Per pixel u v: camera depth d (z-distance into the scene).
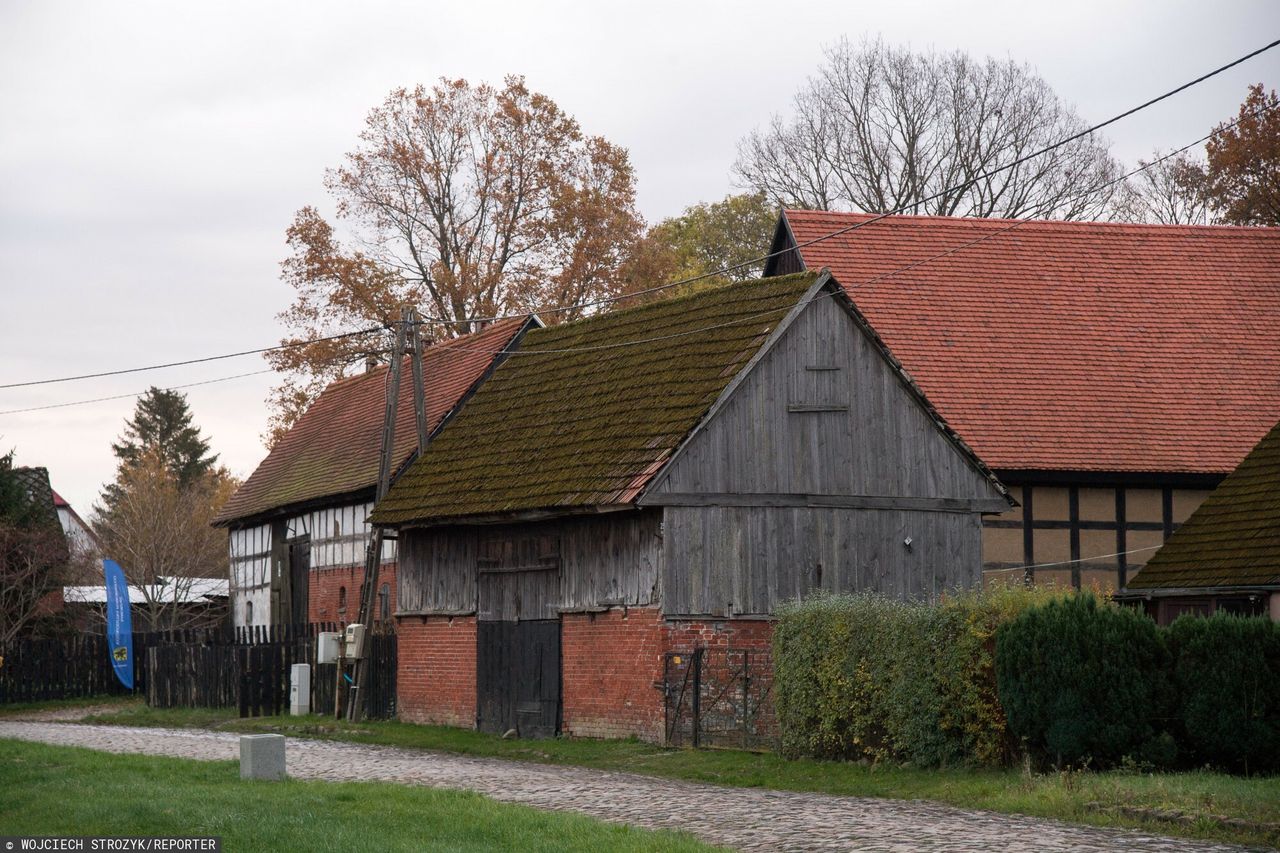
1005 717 18.70
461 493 29.28
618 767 22.44
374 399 42.84
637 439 26.11
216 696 35.53
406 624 31.19
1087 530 31.22
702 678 24.31
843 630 20.78
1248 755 17.44
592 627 26.27
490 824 14.68
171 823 14.88
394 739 27.72
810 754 21.30
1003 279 36.44
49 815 15.59
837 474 26.17
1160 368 34.47
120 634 42.91
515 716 27.84
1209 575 25.97
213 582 66.38
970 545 27.08
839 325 26.58
